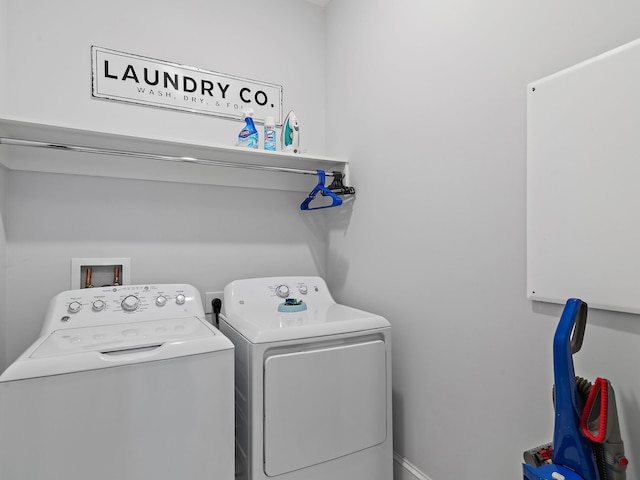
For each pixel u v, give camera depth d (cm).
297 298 188
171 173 185
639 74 86
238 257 206
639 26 88
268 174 212
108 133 150
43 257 160
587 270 97
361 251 198
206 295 196
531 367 114
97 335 123
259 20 213
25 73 157
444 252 146
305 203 213
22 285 156
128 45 178
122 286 155
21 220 157
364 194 195
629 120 88
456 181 140
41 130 147
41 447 93
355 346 143
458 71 140
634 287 87
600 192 94
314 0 228
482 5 130
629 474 90
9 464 90
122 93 176
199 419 112
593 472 82
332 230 226
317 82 231
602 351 96
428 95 154
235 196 206
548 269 107
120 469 101
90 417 98
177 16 190
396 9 173
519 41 117
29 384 92
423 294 156
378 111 185
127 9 178
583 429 83
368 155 192
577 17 101
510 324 120
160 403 107
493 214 126
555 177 105
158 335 123
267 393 124
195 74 194
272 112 215
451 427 142
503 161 122
